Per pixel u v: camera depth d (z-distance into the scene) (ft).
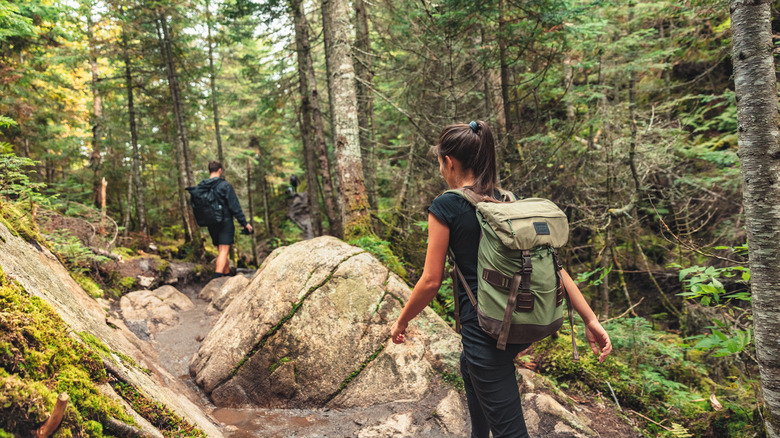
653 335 13.87
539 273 4.51
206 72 32.35
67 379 4.15
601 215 16.98
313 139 31.04
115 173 31.78
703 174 21.88
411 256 19.26
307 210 51.80
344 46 18.52
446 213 4.86
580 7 16.55
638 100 29.73
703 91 26.66
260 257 39.04
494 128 20.79
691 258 19.31
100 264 15.46
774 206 6.14
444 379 8.71
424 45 19.58
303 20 26.71
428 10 18.11
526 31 17.33
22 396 3.57
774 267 6.19
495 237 4.51
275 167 52.65
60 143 27.89
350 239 17.70
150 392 5.66
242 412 8.36
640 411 9.68
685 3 20.18
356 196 18.29
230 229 18.69
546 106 26.81
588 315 5.30
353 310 9.34
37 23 20.43
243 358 8.95
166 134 32.94
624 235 20.81
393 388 8.54
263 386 8.72
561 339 11.93
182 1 26.04
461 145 5.17
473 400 5.76
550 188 19.71
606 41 21.89
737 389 11.57
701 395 11.04
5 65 20.25
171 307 14.28
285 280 9.79
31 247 8.22
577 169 20.12
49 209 14.87
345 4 18.61
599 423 8.69
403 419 7.76
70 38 23.02
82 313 6.86
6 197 10.14
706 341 8.03
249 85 38.29
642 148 18.49
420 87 23.66
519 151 21.01
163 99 30.32
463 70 23.57
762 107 6.17
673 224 19.47
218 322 10.73
